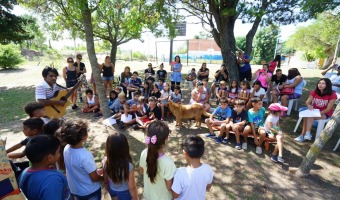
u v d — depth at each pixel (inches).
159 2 280.2
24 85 428.5
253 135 163.6
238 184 126.3
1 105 282.8
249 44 317.1
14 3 365.4
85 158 74.2
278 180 130.3
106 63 293.0
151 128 76.0
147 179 81.1
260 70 282.5
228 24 298.5
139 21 241.8
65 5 235.5
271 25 311.3
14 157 99.5
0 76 540.1
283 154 159.0
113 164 73.9
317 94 178.1
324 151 163.5
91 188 77.2
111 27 395.2
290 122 215.8
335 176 134.4
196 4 345.1
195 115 202.5
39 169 60.3
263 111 169.0
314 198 115.9
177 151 162.9
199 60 992.2
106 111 204.5
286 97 229.3
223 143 175.6
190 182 74.5
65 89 157.2
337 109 120.9
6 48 670.5
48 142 60.8
